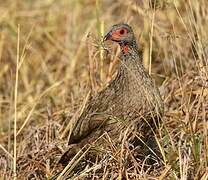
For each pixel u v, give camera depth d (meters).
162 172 12.17
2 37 18.34
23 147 14.20
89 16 18.53
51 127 14.48
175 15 16.33
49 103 15.92
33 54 18.11
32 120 15.41
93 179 12.41
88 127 13.43
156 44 16.20
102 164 12.56
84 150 13.30
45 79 17.50
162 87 14.77
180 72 15.17
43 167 13.41
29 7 19.50
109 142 12.82
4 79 17.66
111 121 13.16
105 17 17.98
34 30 18.72
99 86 14.83
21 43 18.42
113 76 15.16
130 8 17.22
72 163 12.88
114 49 14.91
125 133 12.56
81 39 16.67
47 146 13.83
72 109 14.91
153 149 13.18
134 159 12.40
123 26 13.17
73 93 15.93
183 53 15.34
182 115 13.79
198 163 12.09
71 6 18.86
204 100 13.59
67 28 18.45
